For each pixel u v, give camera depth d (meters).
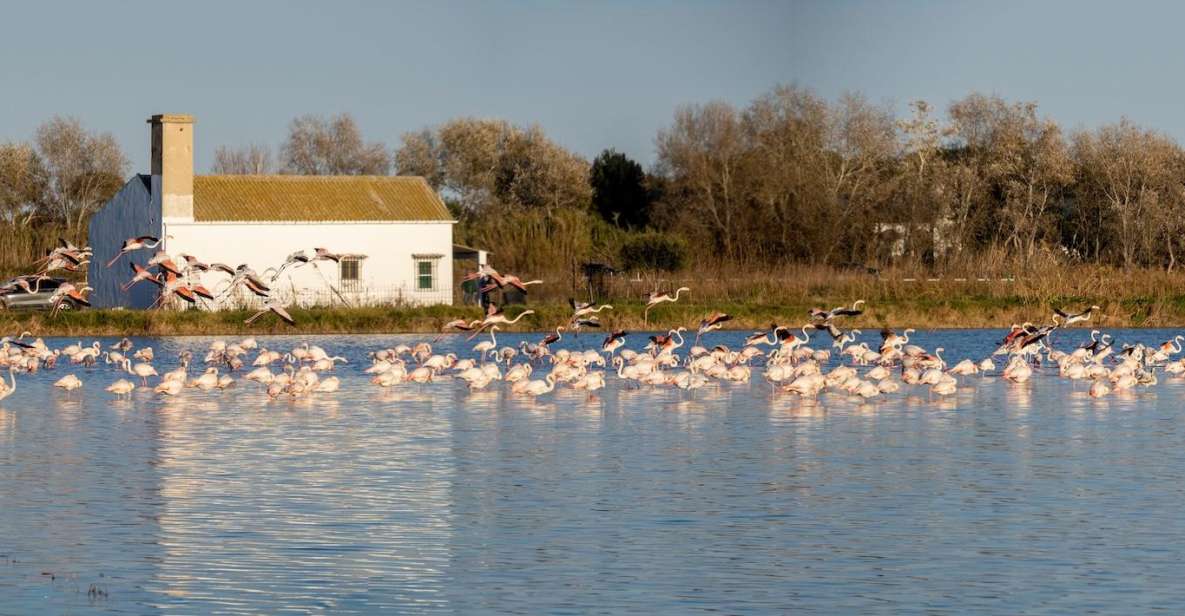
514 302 96.81
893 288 95.75
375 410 49.94
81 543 28.73
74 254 61.78
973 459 38.97
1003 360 71.62
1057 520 30.88
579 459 38.91
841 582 25.95
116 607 24.34
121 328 83.62
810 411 49.94
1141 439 42.81
